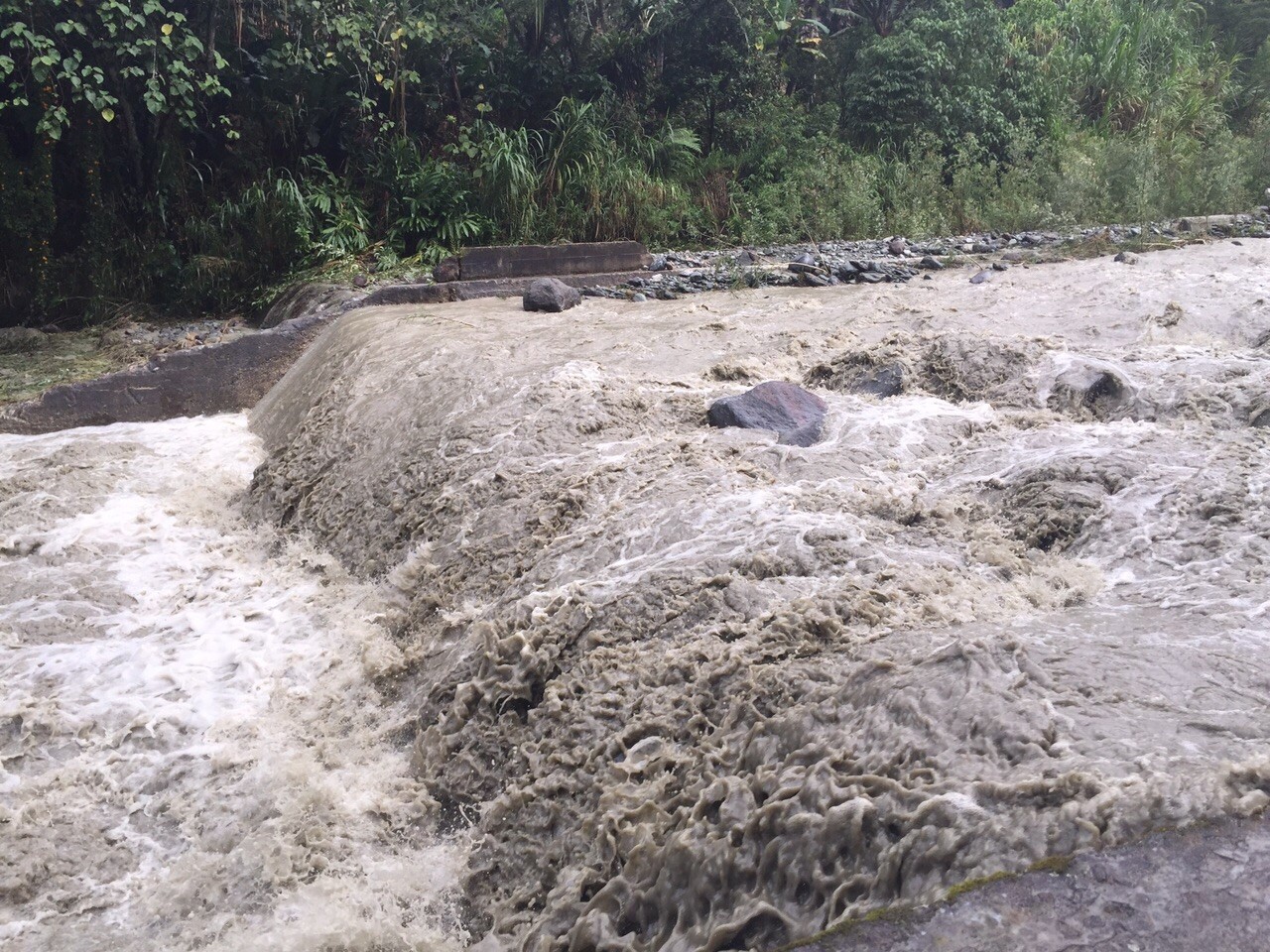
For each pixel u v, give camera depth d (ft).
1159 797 8.07
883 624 12.72
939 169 55.72
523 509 18.88
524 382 23.31
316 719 17.02
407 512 21.22
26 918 13.42
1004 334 23.35
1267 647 10.75
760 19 63.10
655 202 53.36
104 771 16.26
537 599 15.65
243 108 55.21
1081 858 7.84
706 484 17.80
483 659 15.30
